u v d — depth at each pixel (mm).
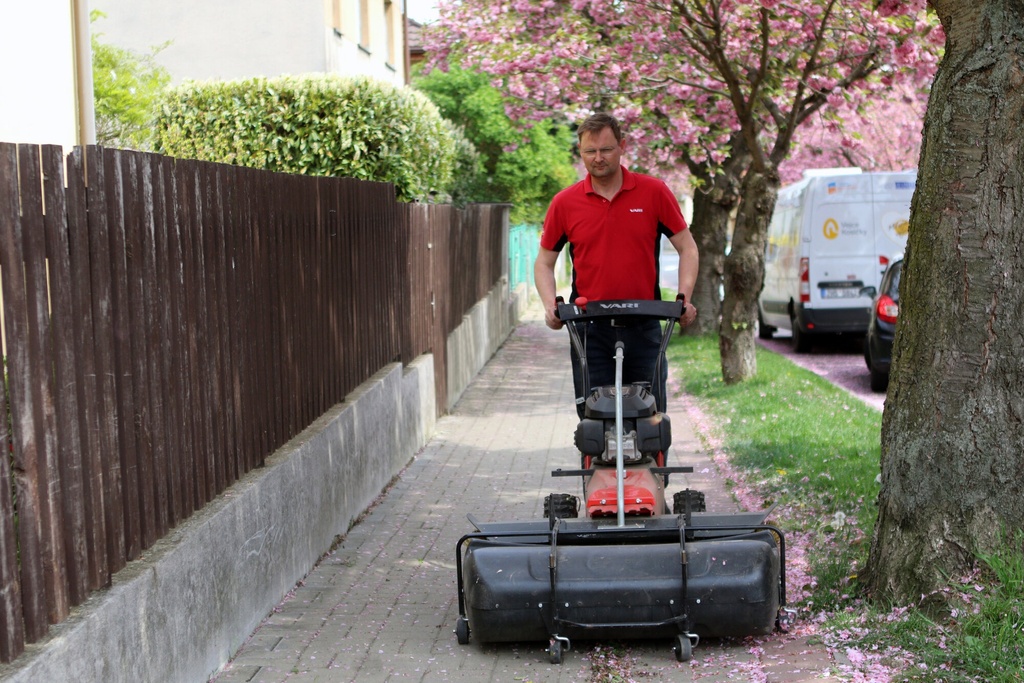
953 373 5449
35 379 3949
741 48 14273
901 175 20125
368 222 10039
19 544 3820
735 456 10609
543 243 6531
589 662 5480
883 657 5156
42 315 4016
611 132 6125
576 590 5344
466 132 33656
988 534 5379
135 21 18500
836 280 20203
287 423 7332
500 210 23344
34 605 3857
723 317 15602
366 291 9930
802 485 8969
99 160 4520
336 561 7609
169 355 5242
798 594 6129
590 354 6500
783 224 22375
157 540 5051
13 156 3867
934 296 5520
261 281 6805
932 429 5508
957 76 5383
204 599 5312
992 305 5371
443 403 14055
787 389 14555
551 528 5605
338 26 19469
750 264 15289
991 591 5266
